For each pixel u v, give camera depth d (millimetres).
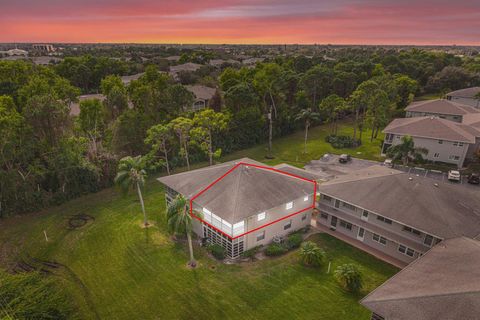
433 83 105562
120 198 41469
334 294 25062
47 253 30297
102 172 44312
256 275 27297
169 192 36906
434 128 52156
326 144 63969
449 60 129500
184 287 26000
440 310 17375
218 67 140875
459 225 26203
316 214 37781
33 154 39031
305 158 56562
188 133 49406
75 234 33281
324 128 75938
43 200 38156
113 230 34094
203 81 98188
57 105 41219
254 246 30969
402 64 107000
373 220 30641
